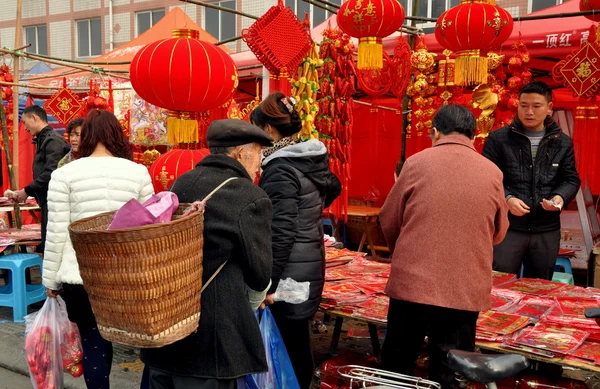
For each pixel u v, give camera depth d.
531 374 2.75
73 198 2.50
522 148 3.63
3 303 4.55
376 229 6.99
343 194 3.86
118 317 1.59
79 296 2.54
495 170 2.35
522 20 4.47
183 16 8.43
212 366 1.78
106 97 6.32
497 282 3.49
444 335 2.36
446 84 4.52
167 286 1.58
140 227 1.52
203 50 3.35
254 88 7.16
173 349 1.80
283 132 2.54
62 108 5.97
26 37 14.77
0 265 4.54
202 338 1.78
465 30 3.37
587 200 5.63
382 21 3.44
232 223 1.80
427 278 2.27
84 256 1.59
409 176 2.41
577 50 4.18
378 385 2.21
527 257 3.78
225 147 2.00
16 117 5.69
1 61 11.62
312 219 2.54
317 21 10.79
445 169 2.31
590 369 2.17
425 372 2.96
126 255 1.53
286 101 2.55
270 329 2.45
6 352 3.86
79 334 2.84
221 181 1.89
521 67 4.33
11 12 14.72
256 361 1.85
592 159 5.17
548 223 3.69
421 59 4.47
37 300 4.72
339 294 3.08
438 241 2.28
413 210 2.35
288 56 3.21
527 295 3.20
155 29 8.40
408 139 7.03
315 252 2.56
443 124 2.42
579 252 5.70
